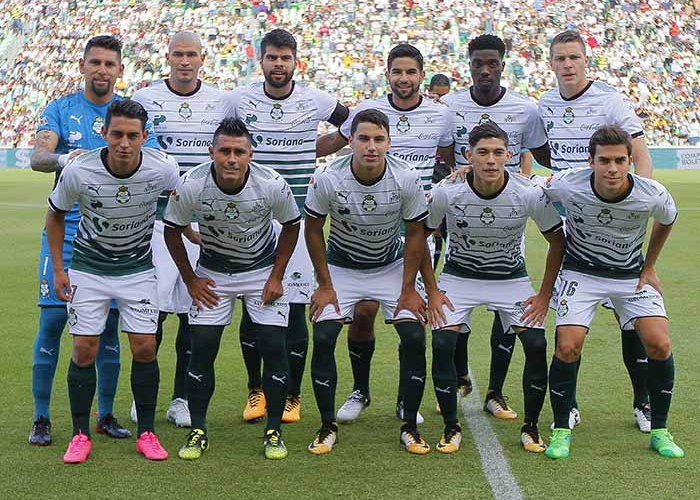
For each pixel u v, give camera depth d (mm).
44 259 5074
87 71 5262
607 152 4574
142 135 4551
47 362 5090
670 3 39938
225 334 8031
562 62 5703
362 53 36125
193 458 4727
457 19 37562
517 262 5164
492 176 4742
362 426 5375
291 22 37469
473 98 6031
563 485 4273
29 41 39688
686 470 4480
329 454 4820
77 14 39781
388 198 4883
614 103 5695
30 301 9336
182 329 5531
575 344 4805
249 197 4742
